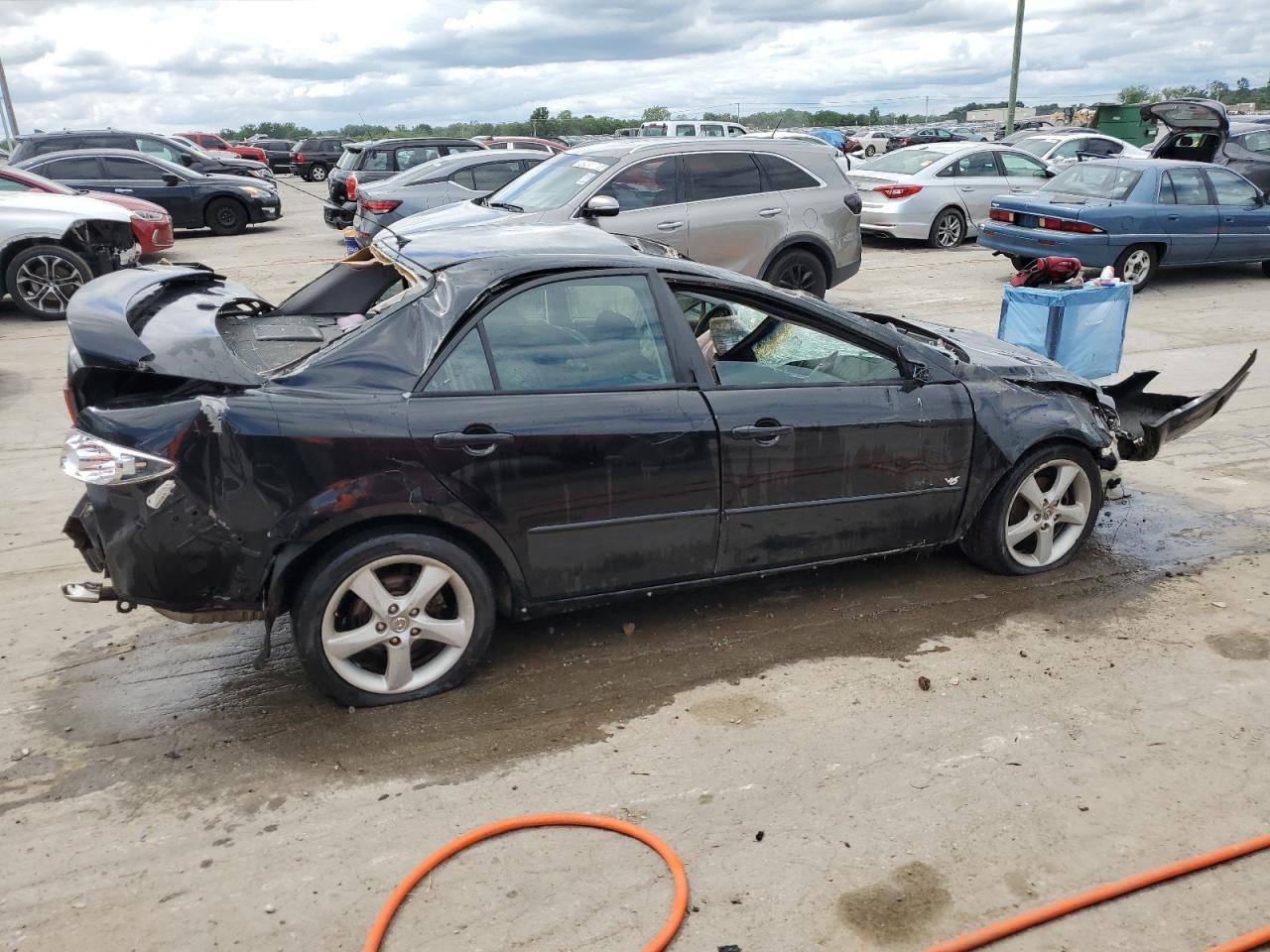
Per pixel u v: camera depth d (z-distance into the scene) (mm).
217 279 4652
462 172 12727
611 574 3777
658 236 8977
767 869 2803
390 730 3467
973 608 4344
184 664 3936
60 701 3670
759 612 4324
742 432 3801
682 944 2537
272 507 3225
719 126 25812
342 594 3412
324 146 34875
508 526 3529
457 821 3012
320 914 2654
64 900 2701
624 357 3723
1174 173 11828
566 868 2812
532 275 3643
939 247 15266
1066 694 3666
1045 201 11867
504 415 3475
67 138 18203
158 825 2998
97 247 10891
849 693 3689
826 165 9859
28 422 7086
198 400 3199
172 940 2570
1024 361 4691
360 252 4770
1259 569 4738
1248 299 11516
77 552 4992
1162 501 5645
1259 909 2648
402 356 3441
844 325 4141
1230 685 3719
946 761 3277
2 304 11820
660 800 3100
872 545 4246
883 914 2633
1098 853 2850
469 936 2568
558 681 3783
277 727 3492
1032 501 4523
